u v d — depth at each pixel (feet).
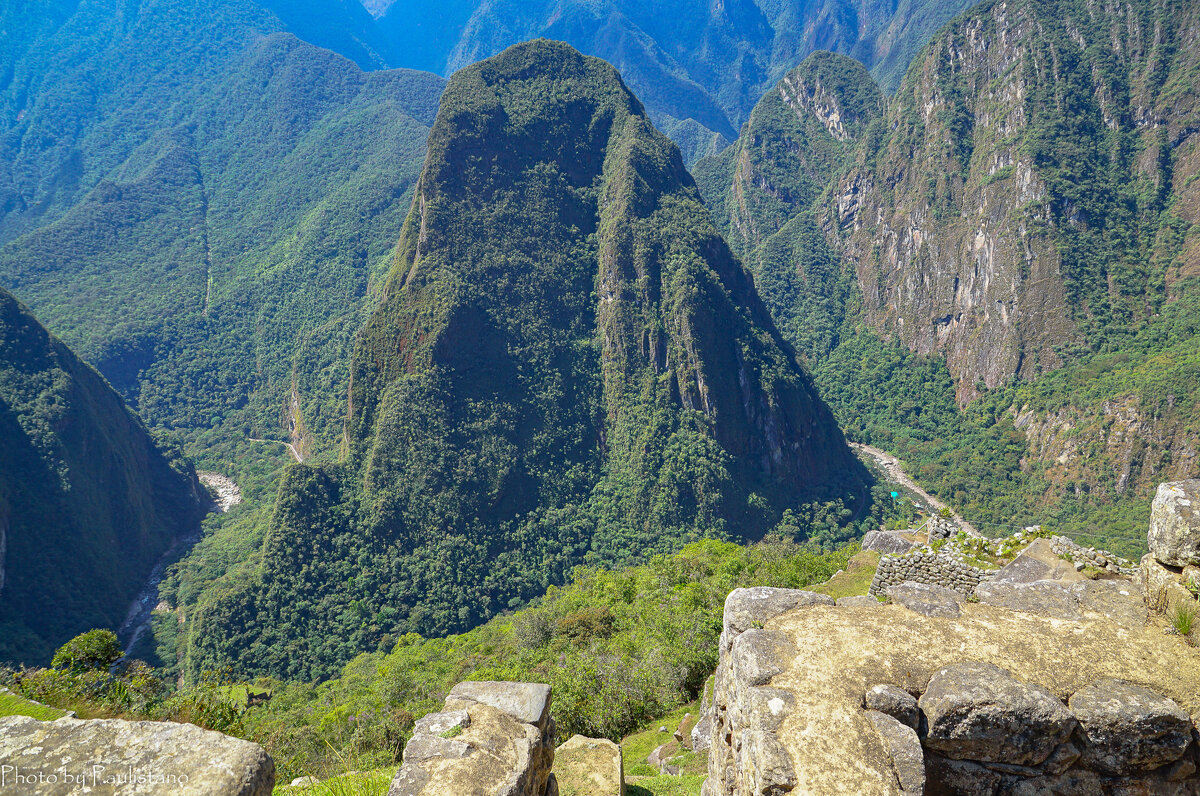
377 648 234.58
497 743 22.26
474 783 20.12
